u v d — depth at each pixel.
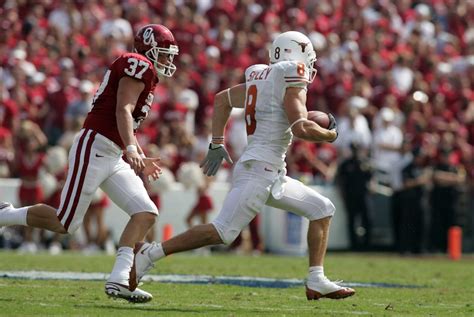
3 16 56.94
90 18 58.84
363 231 53.19
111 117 20.92
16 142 49.34
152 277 29.27
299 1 64.94
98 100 21.08
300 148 52.75
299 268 36.50
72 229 21.22
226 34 60.38
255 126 21.23
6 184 48.09
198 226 20.98
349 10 66.81
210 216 50.59
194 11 60.66
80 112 49.62
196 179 49.56
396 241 52.78
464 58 67.06
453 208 53.16
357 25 65.25
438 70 63.59
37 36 56.59
